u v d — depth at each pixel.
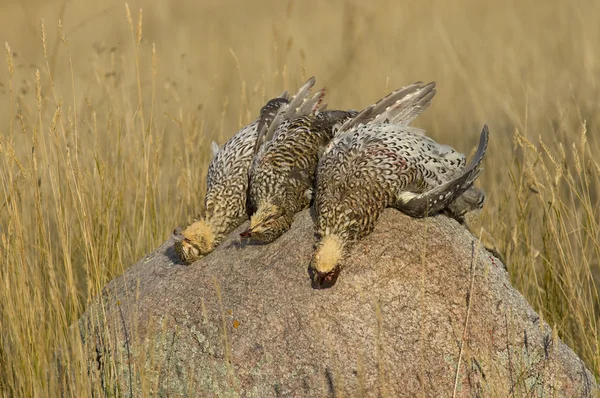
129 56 37.03
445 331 13.64
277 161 16.17
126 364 14.55
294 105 17.69
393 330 13.53
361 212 14.28
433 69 42.59
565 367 14.05
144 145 20.00
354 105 37.44
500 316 14.03
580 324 17.27
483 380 13.45
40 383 14.61
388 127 15.74
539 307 18.42
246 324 13.99
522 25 46.47
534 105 28.97
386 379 13.24
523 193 19.92
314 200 15.56
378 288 13.77
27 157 16.78
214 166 17.48
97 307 15.10
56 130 17.19
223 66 43.75
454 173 15.80
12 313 15.06
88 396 14.18
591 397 13.96
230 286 14.62
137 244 19.98
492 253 16.53
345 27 42.78
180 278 15.41
